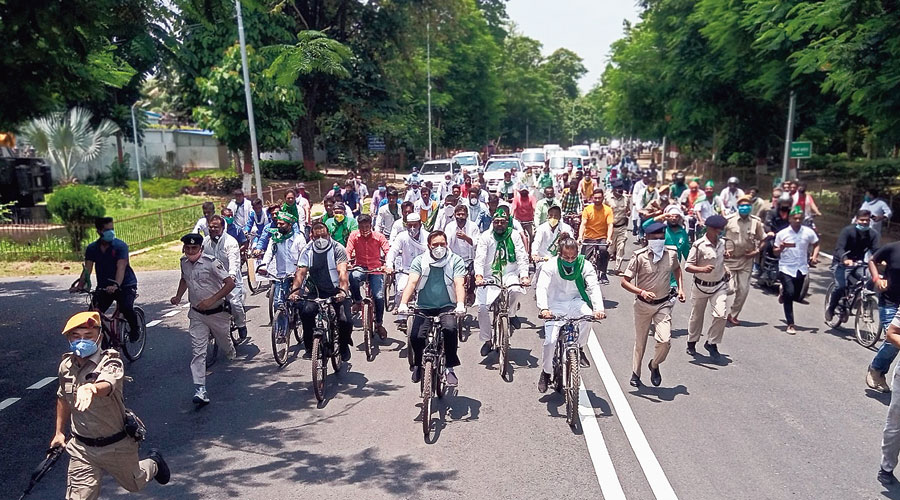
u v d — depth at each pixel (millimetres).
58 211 17656
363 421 6742
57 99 9891
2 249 17500
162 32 9914
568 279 6977
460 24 42406
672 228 9227
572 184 15750
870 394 7332
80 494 4414
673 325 10430
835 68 13578
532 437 6246
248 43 27297
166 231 20688
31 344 9992
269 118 28234
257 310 11891
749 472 5508
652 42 35312
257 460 5902
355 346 9547
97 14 8086
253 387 7863
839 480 5371
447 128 55438
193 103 30672
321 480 5500
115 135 36094
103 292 8477
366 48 36094
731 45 19172
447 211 12609
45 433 6668
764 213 14484
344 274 7988
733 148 37375
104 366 4379
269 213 13297
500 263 8609
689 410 6879
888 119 13516
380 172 45562
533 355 8961
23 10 7570
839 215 23375
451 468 5652
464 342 9664
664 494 5145
